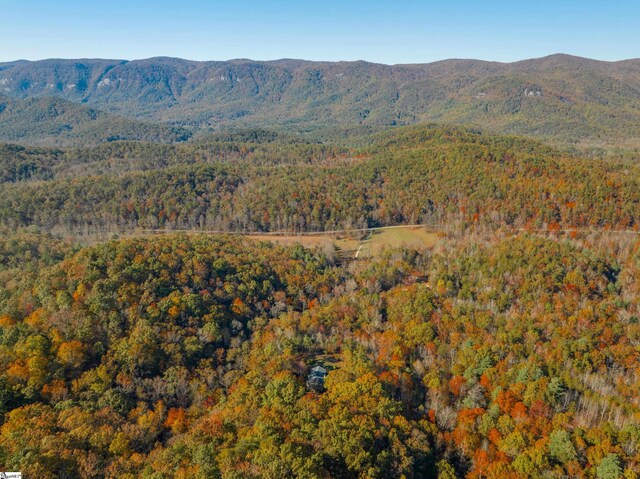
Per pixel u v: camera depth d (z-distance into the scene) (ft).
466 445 296.10
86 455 259.80
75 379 340.80
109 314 400.06
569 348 381.81
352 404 304.09
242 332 452.76
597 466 265.13
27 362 333.83
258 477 228.43
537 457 270.26
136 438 293.84
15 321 388.37
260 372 370.94
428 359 394.52
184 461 253.44
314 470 235.40
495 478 268.41
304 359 411.75
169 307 434.71
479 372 363.56
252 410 306.55
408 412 324.19
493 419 314.14
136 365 361.92
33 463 236.84
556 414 309.83
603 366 367.25
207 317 442.50
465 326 433.89
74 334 373.81
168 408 342.03
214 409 329.93
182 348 396.78
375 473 249.34
